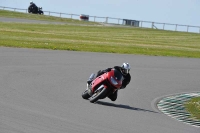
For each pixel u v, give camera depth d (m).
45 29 138.88
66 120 28.84
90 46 87.12
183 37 169.12
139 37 148.00
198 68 74.25
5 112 28.81
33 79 45.75
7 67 50.97
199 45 136.75
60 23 179.62
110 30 168.38
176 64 75.69
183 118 36.91
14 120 26.89
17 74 47.25
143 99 44.06
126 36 146.62
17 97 35.12
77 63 62.47
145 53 86.00
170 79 59.94
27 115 28.81
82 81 49.06
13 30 116.38
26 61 57.97
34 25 151.25
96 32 151.00
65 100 36.94
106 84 37.28
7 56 60.28
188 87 55.59
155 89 51.06
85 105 35.78
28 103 33.22
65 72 53.69
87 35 132.00
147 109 38.75
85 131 26.47
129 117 33.12
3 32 102.50
